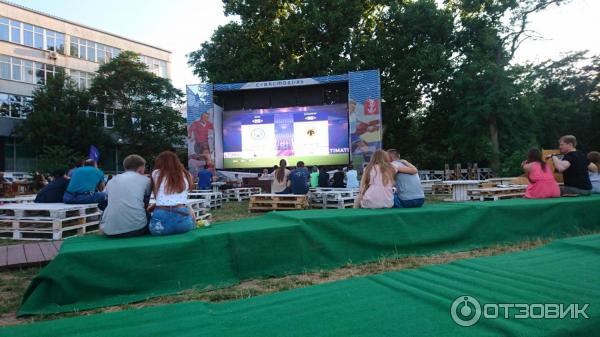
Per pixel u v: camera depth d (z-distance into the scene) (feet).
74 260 9.99
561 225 17.38
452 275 8.13
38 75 109.91
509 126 64.85
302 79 59.21
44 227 21.36
